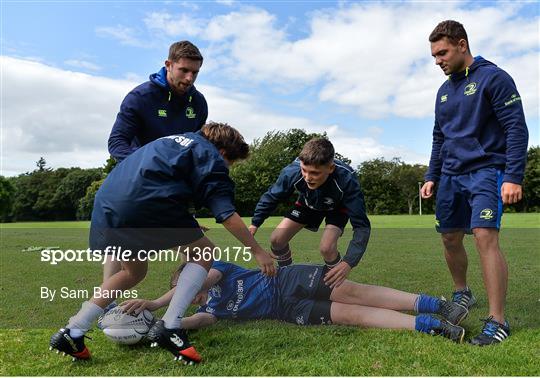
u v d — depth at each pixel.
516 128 2.56
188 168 2.32
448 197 2.90
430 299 2.63
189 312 2.80
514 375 1.90
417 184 34.94
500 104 2.62
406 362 2.06
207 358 2.19
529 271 4.19
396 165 35.72
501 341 2.33
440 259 4.46
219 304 2.73
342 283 2.71
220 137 2.50
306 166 2.64
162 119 3.14
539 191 32.19
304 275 2.73
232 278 2.79
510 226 11.23
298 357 2.16
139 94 3.09
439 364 2.03
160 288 2.96
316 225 3.18
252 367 2.05
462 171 2.79
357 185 2.85
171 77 3.04
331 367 2.02
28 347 2.35
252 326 2.64
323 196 2.92
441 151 3.01
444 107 2.89
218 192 2.33
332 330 2.54
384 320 2.55
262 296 2.72
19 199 46.00
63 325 2.60
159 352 2.30
